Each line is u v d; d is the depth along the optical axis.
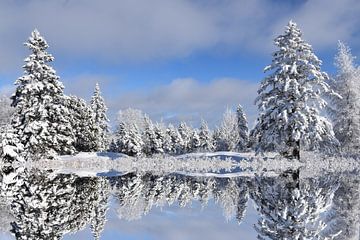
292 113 30.47
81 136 55.06
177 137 91.38
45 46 39.25
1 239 9.31
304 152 30.59
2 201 15.47
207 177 24.67
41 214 12.72
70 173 29.30
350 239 8.59
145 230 9.89
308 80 31.55
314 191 16.34
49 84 38.03
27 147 36.41
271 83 31.97
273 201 14.31
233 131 86.75
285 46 31.89
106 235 9.34
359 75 36.78
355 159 31.72
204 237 8.95
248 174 25.95
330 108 37.50
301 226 10.05
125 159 37.91
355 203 13.30
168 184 21.09
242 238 8.83
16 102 37.94
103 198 16.12
